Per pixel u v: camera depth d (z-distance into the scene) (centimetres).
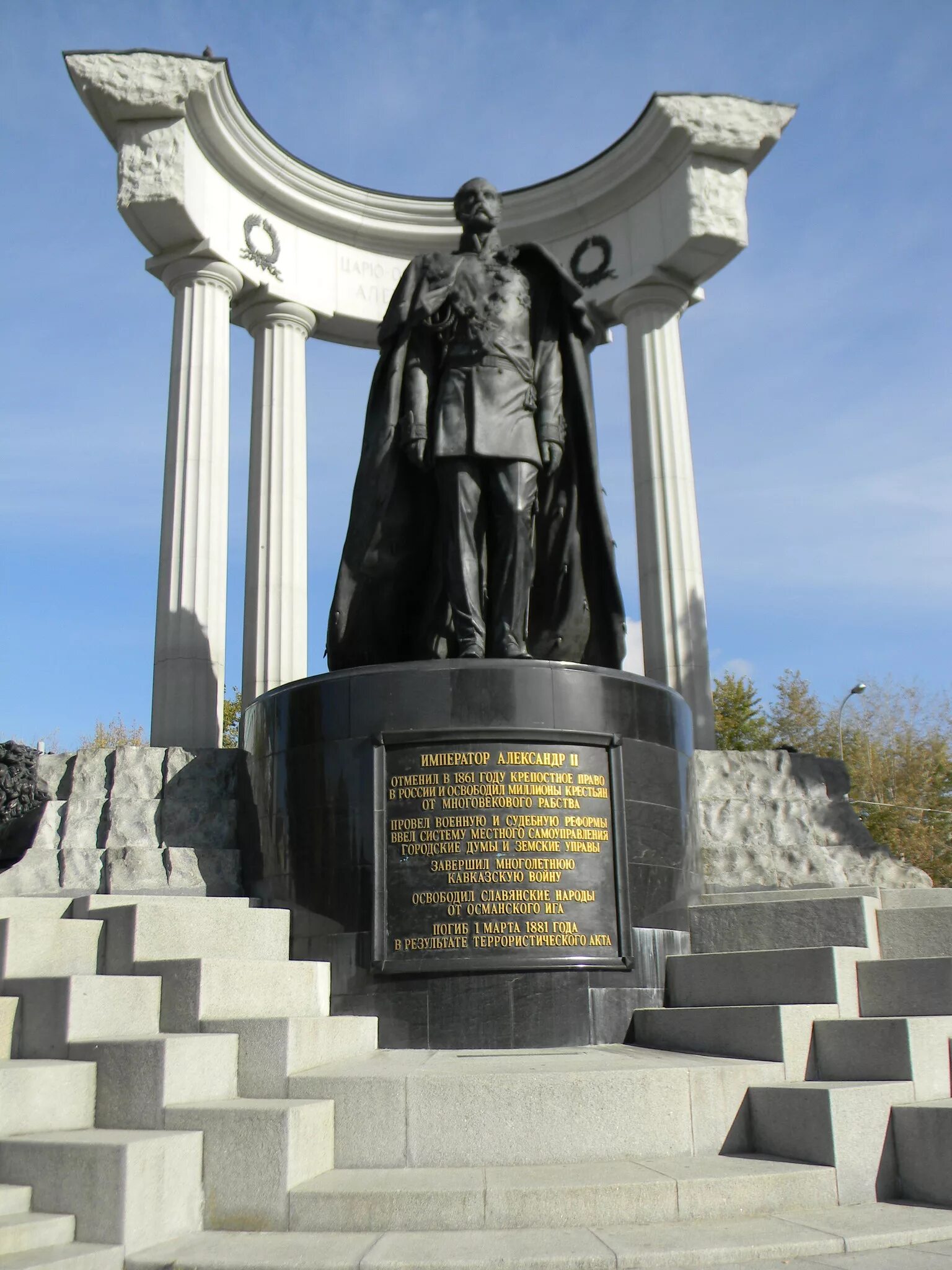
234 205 1491
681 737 917
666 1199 538
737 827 1126
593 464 1027
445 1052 730
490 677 842
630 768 858
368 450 1016
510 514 973
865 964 755
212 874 988
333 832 827
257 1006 673
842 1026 672
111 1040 583
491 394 983
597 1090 595
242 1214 531
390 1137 578
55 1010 603
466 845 800
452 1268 472
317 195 1580
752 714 3781
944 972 724
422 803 811
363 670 857
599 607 1040
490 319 1000
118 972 686
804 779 1161
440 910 788
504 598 973
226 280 1433
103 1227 501
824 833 1136
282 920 795
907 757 3572
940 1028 666
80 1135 537
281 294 1537
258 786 908
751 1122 628
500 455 972
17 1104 547
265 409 1512
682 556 1433
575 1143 586
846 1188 580
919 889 1034
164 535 1329
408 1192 525
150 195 1338
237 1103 573
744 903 902
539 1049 744
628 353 1548
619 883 817
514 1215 525
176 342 1400
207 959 642
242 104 1434
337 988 787
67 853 991
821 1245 502
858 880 1109
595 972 786
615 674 879
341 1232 521
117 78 1341
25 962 660
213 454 1356
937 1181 586
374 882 797
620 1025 783
